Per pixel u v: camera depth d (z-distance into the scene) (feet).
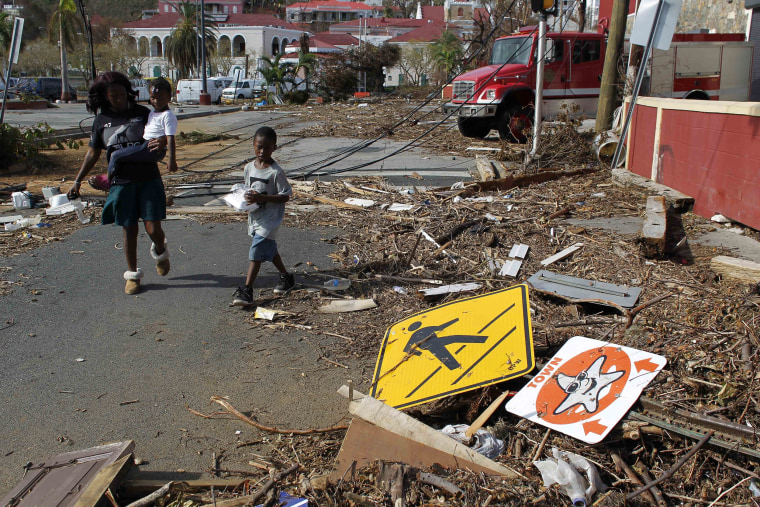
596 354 11.66
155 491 9.09
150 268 19.72
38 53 213.25
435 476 9.04
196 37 187.62
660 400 10.78
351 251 20.95
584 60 52.80
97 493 8.41
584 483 9.04
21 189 31.58
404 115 76.74
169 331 15.19
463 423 11.12
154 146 16.12
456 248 20.36
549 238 20.86
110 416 11.55
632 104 30.83
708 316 14.08
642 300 15.33
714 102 23.18
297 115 83.87
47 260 20.35
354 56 158.81
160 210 17.11
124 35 242.17
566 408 10.60
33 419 11.41
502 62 53.88
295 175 34.99
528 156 34.76
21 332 15.02
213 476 9.81
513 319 12.25
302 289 17.63
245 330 15.25
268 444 10.71
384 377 12.12
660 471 9.50
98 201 28.37
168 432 11.05
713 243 20.26
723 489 9.09
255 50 243.40
